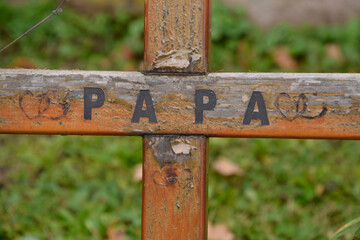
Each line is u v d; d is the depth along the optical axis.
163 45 1.11
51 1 3.56
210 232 1.87
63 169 2.29
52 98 1.12
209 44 1.14
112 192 2.14
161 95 1.11
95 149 2.48
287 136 1.11
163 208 1.12
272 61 3.31
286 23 3.67
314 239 1.85
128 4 3.69
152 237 1.13
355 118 1.09
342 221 1.94
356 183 2.18
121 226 1.92
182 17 1.11
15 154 2.44
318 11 3.69
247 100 1.10
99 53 3.42
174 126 1.11
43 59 3.23
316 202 2.08
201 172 1.12
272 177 2.26
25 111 1.13
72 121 1.13
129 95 1.11
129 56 3.37
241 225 1.94
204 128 1.11
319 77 1.09
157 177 1.12
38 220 1.93
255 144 2.51
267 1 3.71
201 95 1.11
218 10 3.60
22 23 3.32
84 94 1.12
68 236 1.84
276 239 1.85
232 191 2.14
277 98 1.10
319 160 2.38
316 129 1.10
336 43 3.50
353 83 1.09
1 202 2.04
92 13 3.65
